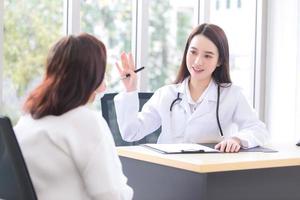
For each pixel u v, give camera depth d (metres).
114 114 2.82
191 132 2.61
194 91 2.66
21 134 1.57
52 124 1.55
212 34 2.54
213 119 2.61
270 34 4.41
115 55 3.72
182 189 1.96
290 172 2.14
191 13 4.13
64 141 1.54
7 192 1.49
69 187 1.55
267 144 2.62
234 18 4.42
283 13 4.29
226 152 2.19
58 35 3.43
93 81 1.59
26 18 3.26
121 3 3.74
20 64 3.24
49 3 3.37
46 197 1.54
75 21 3.44
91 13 3.58
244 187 2.00
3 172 1.48
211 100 2.62
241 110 2.63
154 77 3.91
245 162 1.95
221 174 1.92
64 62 1.57
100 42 1.63
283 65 4.29
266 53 4.44
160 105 2.69
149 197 2.12
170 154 2.09
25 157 1.55
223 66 2.63
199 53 2.53
